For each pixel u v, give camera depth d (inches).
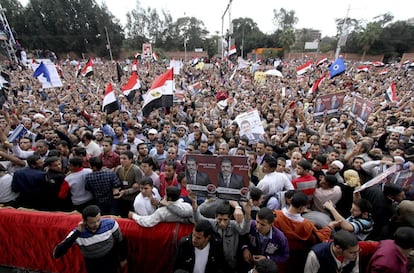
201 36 3479.3
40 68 450.6
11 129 318.0
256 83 976.3
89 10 2541.8
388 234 149.8
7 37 1139.9
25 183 175.2
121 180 193.6
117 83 958.4
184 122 410.9
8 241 159.0
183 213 142.8
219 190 125.6
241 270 132.3
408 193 174.6
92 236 126.7
